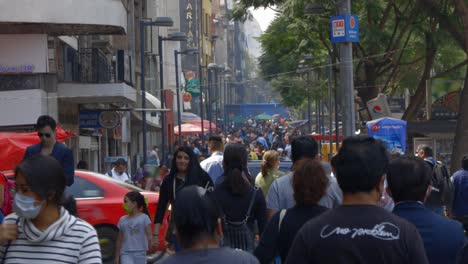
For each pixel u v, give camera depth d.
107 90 36.41
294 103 67.00
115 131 51.78
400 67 58.09
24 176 7.48
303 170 10.03
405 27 46.81
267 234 10.06
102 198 21.72
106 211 21.56
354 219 6.87
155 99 64.88
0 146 19.64
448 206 20.23
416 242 6.79
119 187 22.03
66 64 37.94
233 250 6.66
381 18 46.84
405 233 6.80
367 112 50.12
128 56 49.88
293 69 61.16
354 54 49.62
